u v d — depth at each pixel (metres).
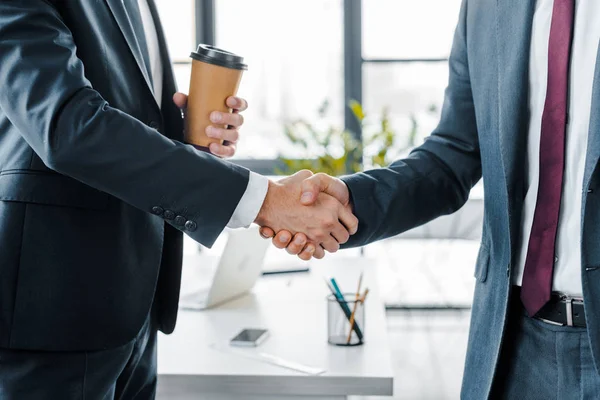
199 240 1.43
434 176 1.71
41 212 1.33
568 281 1.26
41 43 1.30
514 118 1.31
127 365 1.48
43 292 1.32
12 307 1.31
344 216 1.65
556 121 1.26
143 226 1.45
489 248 1.40
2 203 1.33
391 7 5.54
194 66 1.56
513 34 1.34
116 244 1.40
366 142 5.21
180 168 1.38
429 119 5.59
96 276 1.36
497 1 1.38
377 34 5.58
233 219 1.52
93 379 1.37
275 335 1.88
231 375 1.55
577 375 1.26
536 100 1.32
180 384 1.57
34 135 1.30
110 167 1.33
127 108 1.43
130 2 1.48
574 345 1.26
